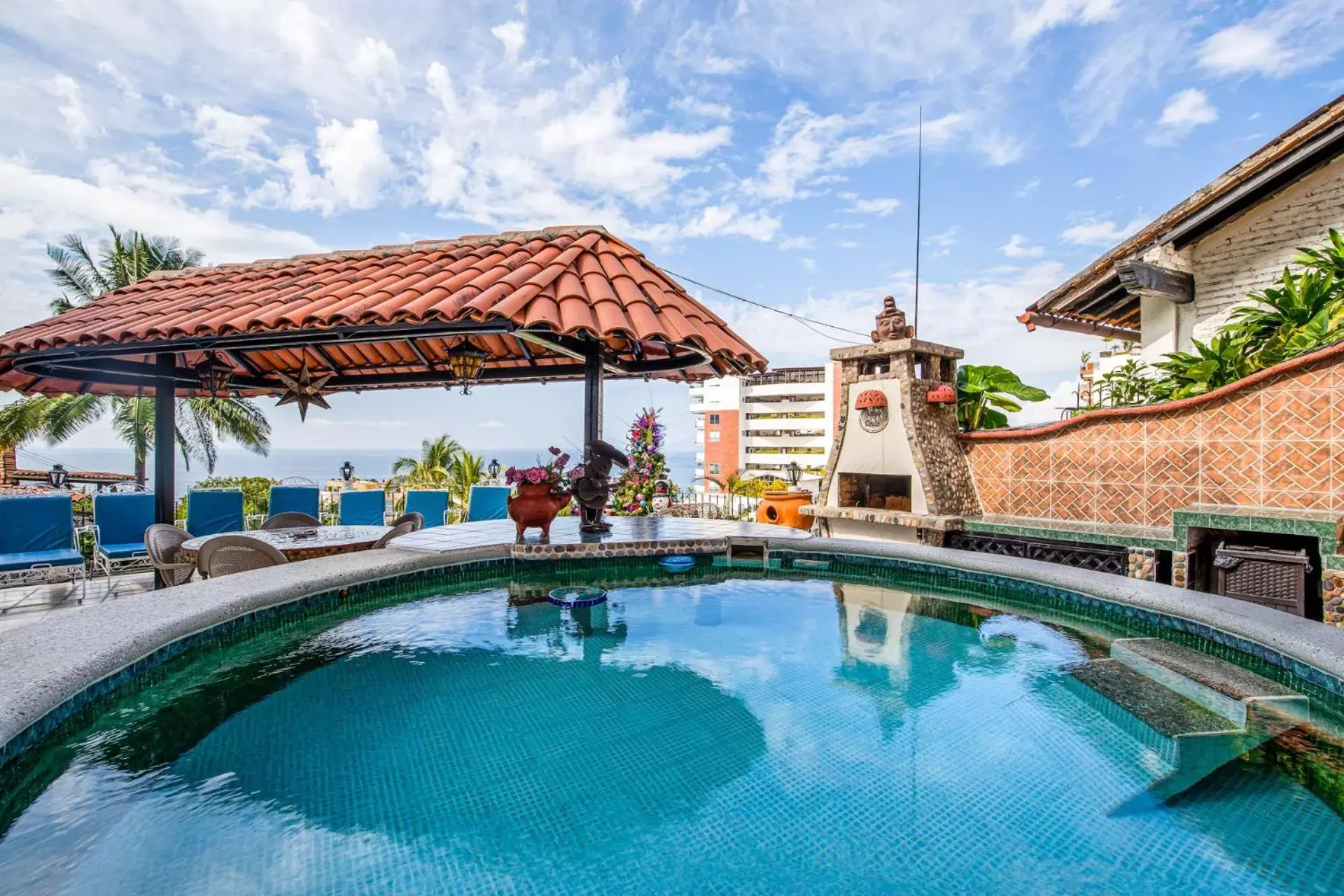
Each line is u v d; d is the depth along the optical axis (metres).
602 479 4.72
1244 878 1.49
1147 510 4.93
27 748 1.78
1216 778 1.93
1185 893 1.44
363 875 1.47
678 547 4.59
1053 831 1.69
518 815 1.75
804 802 1.82
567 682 2.71
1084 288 7.65
